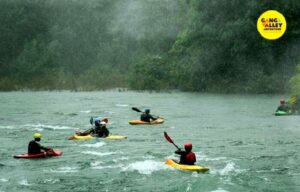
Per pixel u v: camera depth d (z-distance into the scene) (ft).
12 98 255.50
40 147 94.17
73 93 299.79
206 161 89.10
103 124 117.70
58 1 456.04
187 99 242.78
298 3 275.39
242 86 293.43
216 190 69.05
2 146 106.93
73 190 70.28
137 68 336.70
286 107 167.43
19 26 442.09
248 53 294.87
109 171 81.10
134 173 79.30
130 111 184.14
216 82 307.99
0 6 444.14
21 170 82.28
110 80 359.05
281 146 105.09
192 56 310.86
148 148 103.09
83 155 94.99
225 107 197.16
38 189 70.85
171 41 399.24
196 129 132.98
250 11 277.23
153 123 144.87
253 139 115.03
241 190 69.05
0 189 70.79
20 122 149.89
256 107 196.03
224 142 111.04
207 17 291.58
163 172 79.66
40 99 247.50
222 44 293.64
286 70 290.35
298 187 70.54
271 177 76.43
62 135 122.52
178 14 389.60
